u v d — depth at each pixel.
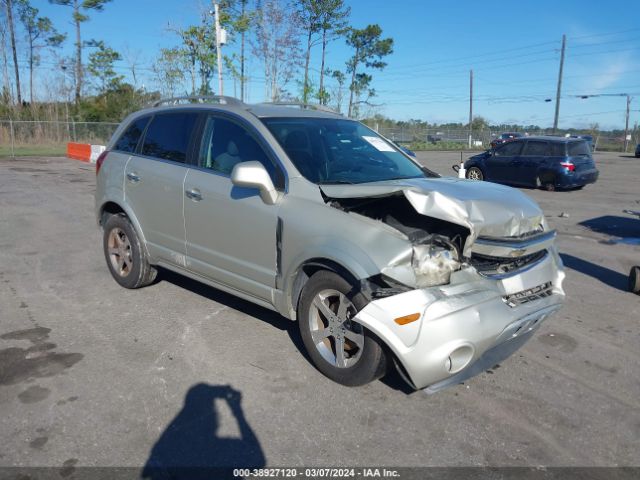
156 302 5.11
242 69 29.06
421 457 2.92
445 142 52.66
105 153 5.57
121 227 5.30
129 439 3.01
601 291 5.89
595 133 60.56
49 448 2.91
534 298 3.60
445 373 3.11
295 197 3.76
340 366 3.57
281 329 4.53
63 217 9.31
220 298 5.25
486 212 3.33
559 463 2.91
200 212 4.39
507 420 3.30
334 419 3.25
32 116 36.47
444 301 3.09
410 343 3.05
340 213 3.50
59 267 6.24
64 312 4.84
